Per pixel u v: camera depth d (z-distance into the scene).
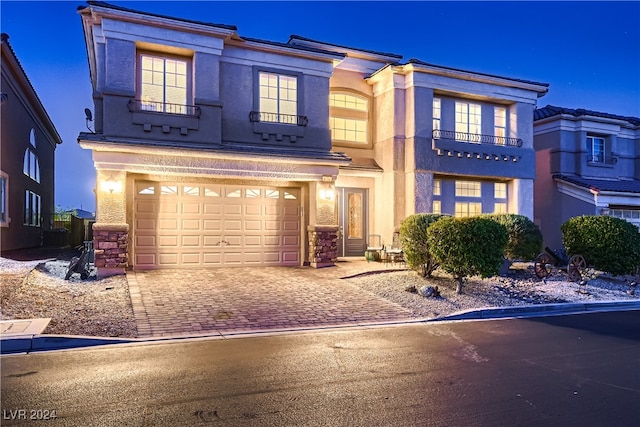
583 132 21.84
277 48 14.70
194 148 12.92
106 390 5.37
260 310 9.75
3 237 17.64
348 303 10.59
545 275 13.73
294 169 14.42
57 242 23.55
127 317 8.74
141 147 12.34
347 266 14.98
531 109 19.11
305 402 5.11
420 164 16.78
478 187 18.59
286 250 15.13
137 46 13.03
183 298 10.36
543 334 8.55
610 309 11.43
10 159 18.53
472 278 13.12
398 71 16.92
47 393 5.25
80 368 6.16
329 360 6.70
